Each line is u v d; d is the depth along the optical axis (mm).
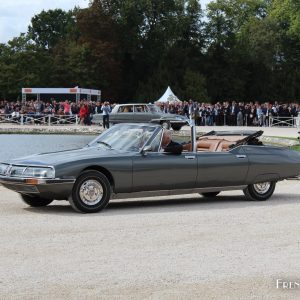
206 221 10383
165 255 7914
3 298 6113
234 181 12500
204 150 13211
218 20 86875
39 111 48344
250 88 85562
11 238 8789
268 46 85312
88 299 6113
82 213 11039
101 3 81500
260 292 6406
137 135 11883
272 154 12945
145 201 12938
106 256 7816
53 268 7223
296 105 48250
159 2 83750
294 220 10555
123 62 84500
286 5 73438
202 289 6484
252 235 9227
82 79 75500
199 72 80500
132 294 6285
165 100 53594
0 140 33938
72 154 11406
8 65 70562
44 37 109625
